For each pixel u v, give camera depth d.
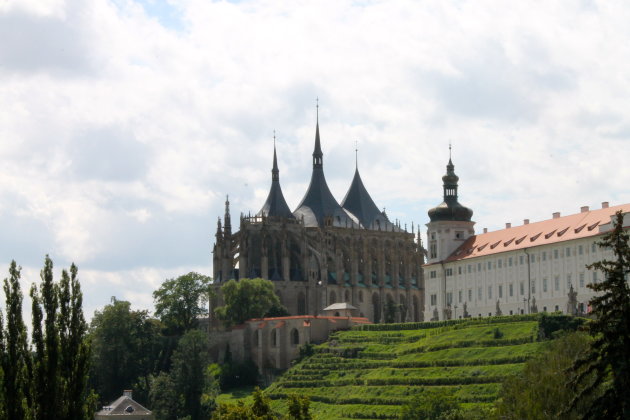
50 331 130.38
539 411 143.75
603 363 113.75
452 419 193.50
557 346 157.00
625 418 109.75
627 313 112.56
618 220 117.69
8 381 126.88
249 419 186.50
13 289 130.12
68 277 133.38
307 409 190.88
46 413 127.69
